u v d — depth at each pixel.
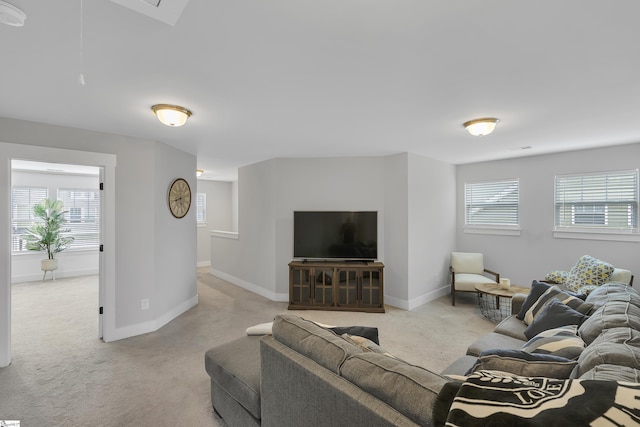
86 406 1.96
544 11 1.23
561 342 1.65
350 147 3.80
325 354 1.20
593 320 1.75
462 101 2.24
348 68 1.74
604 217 3.78
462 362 1.86
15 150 2.54
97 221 6.52
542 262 4.23
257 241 4.84
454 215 5.06
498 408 0.74
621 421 0.65
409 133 3.13
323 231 4.23
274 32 1.38
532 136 3.24
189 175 4.13
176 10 1.14
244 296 4.68
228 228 7.84
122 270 3.10
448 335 3.18
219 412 1.85
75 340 3.01
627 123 2.76
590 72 1.78
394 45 1.50
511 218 4.55
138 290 3.21
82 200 6.34
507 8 1.22
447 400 0.84
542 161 4.23
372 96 2.15
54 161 2.72
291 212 4.49
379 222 4.38
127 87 1.97
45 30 1.35
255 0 1.16
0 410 1.92
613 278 3.29
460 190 5.07
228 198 7.83
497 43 1.48
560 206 4.12
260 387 1.52
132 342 2.98
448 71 1.77
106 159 3.00
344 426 1.04
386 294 4.33
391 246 4.27
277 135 3.22
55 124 2.73
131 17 1.26
